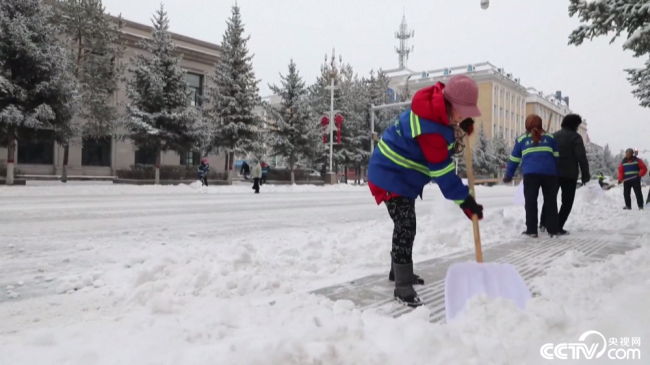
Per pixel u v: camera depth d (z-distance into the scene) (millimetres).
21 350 2045
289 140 31406
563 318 2383
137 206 10906
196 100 33656
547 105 90625
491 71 69188
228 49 27000
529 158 6250
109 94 25641
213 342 2119
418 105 2920
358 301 3088
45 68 17766
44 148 28000
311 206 12180
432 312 2889
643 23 6336
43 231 6355
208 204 12195
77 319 2689
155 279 3596
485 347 2107
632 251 4551
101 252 4785
